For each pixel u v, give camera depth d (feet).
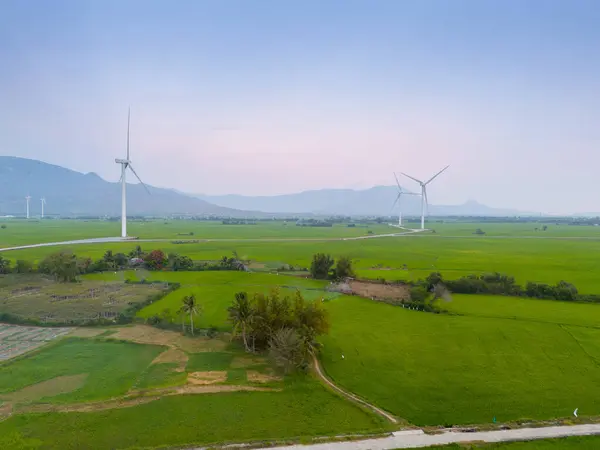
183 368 208.85
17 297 346.95
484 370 213.25
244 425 160.86
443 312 313.53
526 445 148.36
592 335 262.88
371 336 260.01
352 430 159.53
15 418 162.71
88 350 230.89
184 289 381.81
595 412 175.11
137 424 160.04
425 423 166.30
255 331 232.12
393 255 636.07
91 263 478.59
